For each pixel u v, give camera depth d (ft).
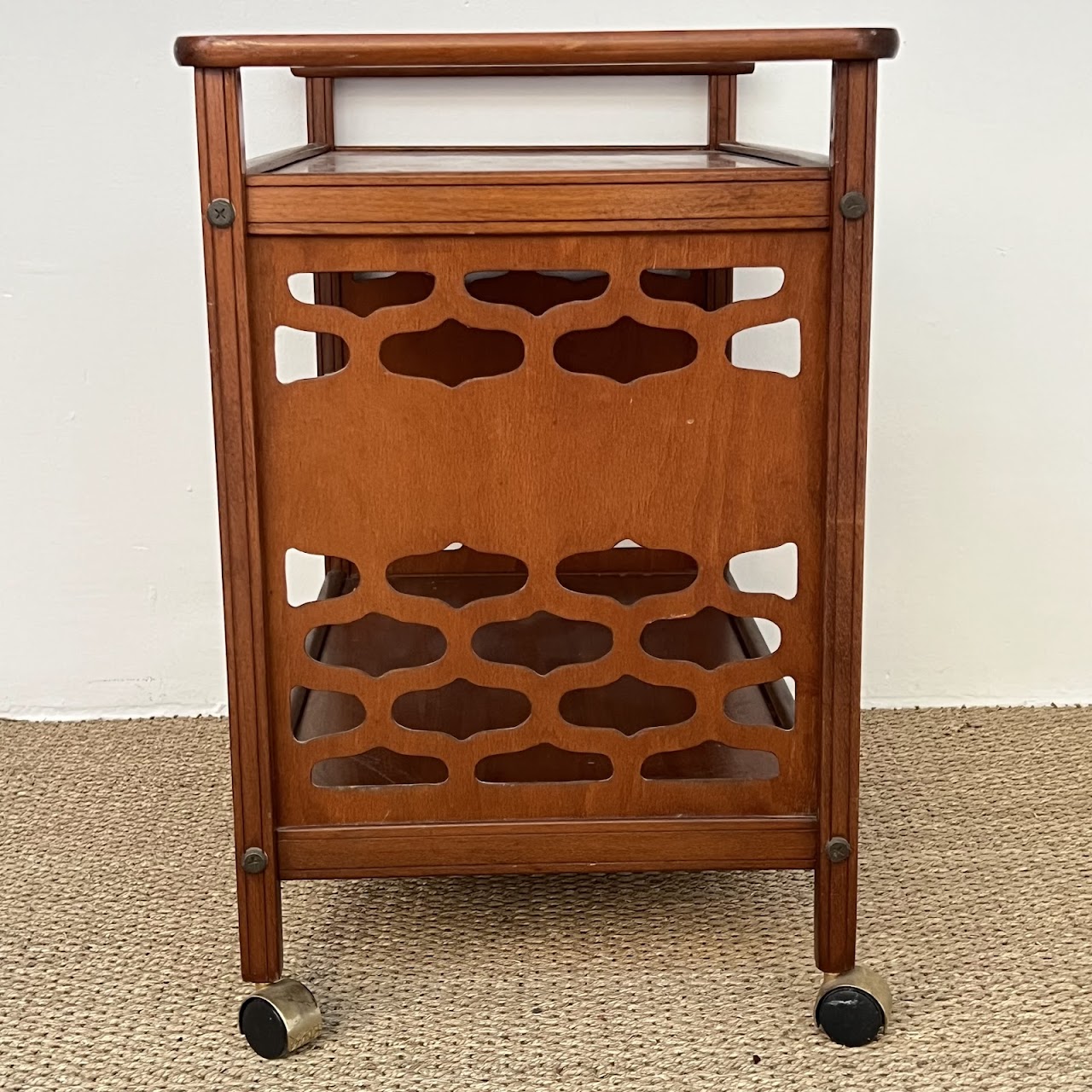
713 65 4.98
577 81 5.15
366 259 3.15
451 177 3.10
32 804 4.83
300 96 5.13
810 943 3.92
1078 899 4.13
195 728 5.51
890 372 5.39
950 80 5.15
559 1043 3.45
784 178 3.12
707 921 4.05
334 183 3.10
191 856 4.47
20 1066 3.37
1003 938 3.92
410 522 3.31
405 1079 3.31
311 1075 3.34
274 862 3.46
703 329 3.21
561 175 3.11
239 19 5.08
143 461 5.41
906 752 5.19
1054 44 5.12
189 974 3.80
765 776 3.53
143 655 5.59
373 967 3.81
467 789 3.48
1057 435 5.45
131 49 5.06
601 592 4.94
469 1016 3.57
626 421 3.26
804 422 3.26
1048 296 5.33
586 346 5.09
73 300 5.24
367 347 3.21
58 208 5.16
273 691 3.41
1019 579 5.57
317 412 3.25
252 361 3.18
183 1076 3.34
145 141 5.13
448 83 5.13
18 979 3.77
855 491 3.26
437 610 3.38
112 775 5.06
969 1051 3.39
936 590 5.58
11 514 5.42
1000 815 4.69
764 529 3.33
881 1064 3.35
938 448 5.45
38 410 5.33
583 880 4.32
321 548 3.33
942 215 5.26
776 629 5.68
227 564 3.28
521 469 3.29
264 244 3.14
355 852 3.48
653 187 3.12
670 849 3.50
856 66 3.03
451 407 3.25
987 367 5.39
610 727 3.82
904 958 3.82
